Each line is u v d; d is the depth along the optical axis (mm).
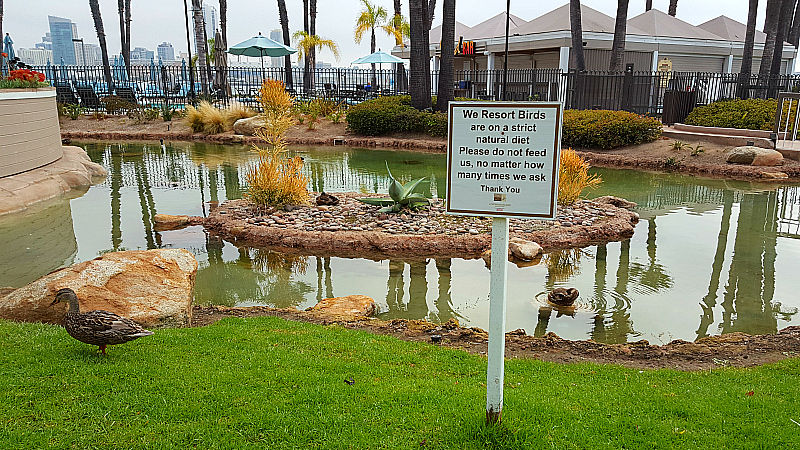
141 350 3957
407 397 3314
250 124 21688
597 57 25484
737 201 11117
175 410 3074
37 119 12250
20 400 3123
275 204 9836
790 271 7020
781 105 14430
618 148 17172
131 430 2873
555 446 2816
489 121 2594
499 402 2863
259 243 8188
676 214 10055
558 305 5941
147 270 5148
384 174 14430
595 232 8484
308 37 34344
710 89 22047
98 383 3352
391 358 4117
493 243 2701
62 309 4645
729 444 2863
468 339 4891
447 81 21062
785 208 10484
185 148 19672
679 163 15008
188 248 7969
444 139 20000
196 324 5117
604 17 26297
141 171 14781
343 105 26406
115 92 29203
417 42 21312
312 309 5730
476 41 26203
